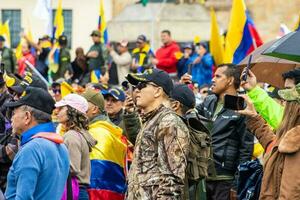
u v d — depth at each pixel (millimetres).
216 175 16547
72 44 50344
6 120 16188
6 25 37406
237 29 21859
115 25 37938
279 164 12945
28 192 12312
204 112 17234
